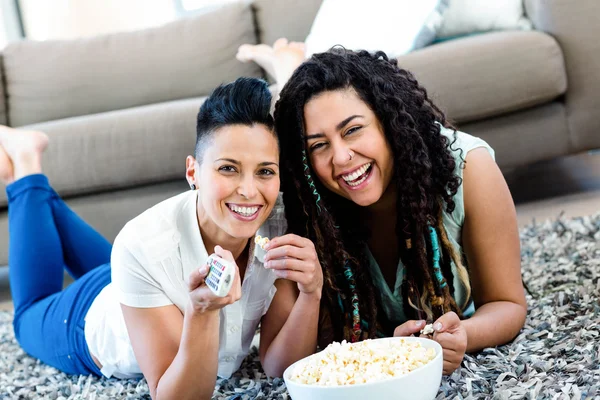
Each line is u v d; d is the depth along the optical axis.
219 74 3.43
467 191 1.63
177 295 1.51
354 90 1.51
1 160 2.34
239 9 3.48
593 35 2.80
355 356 1.30
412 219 1.61
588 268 2.04
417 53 2.79
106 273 1.98
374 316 1.70
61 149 2.91
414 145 1.56
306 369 1.30
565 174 3.43
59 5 4.71
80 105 3.46
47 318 2.04
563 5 2.81
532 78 2.77
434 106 1.71
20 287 2.21
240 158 1.37
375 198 1.56
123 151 2.90
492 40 2.79
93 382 1.87
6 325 2.56
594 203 2.86
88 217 2.97
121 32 3.58
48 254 2.24
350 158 1.50
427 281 1.65
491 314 1.59
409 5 2.94
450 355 1.42
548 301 1.83
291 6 3.48
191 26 3.51
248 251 1.56
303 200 1.62
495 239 1.64
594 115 2.85
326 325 1.75
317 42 3.10
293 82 1.54
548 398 1.29
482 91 2.76
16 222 2.28
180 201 1.55
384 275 1.74
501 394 1.32
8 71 3.58
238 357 1.66
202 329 1.34
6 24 4.75
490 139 2.84
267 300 1.63
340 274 1.69
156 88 3.44
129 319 1.51
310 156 1.55
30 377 2.00
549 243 2.38
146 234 1.50
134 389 1.71
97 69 3.47
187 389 1.40
